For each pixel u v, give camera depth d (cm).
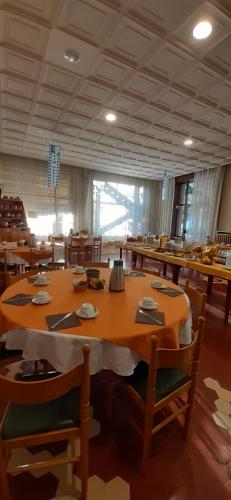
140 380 116
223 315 295
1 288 308
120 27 203
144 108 351
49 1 183
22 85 301
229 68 253
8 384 74
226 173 658
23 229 518
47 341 104
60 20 199
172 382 114
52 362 104
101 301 144
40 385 75
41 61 253
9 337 114
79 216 750
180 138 466
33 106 355
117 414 140
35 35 217
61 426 90
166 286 179
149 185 875
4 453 86
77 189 736
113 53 235
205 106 339
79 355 102
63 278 196
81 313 120
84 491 94
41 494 100
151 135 454
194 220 744
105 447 120
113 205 811
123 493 101
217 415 141
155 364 95
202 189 717
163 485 105
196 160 612
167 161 629
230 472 111
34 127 431
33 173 664
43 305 134
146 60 244
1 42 226
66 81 289
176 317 124
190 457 117
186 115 369
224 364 192
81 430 89
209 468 112
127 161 640
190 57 237
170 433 129
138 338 105
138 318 120
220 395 157
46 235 696
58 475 107
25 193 659
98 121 399
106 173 785
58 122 408
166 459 115
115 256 722
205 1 176
